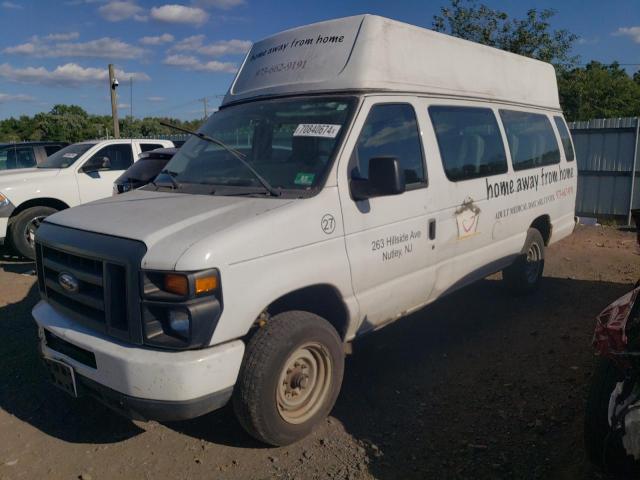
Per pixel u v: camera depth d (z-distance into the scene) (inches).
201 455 141.2
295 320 136.7
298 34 180.2
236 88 189.9
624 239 397.4
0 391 176.7
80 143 423.5
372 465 135.6
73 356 136.6
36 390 177.0
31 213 356.5
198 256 117.4
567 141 271.1
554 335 213.8
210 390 121.3
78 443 148.3
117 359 121.3
